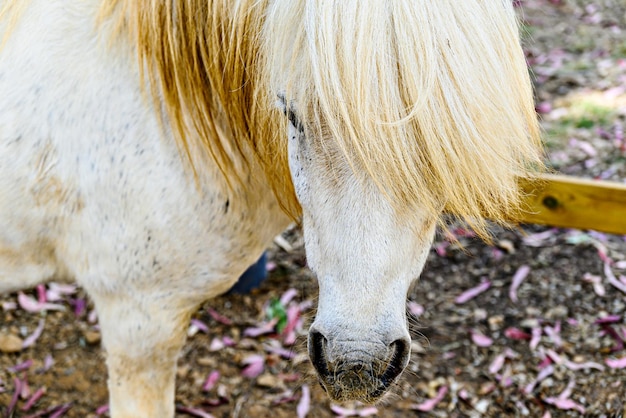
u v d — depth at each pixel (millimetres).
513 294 2578
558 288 2598
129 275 1842
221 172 1750
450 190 1507
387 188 1532
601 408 2242
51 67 1763
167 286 1857
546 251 2746
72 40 1760
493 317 2518
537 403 2270
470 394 2311
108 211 1802
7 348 2432
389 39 1480
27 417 2270
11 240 1850
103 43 1748
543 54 4441
